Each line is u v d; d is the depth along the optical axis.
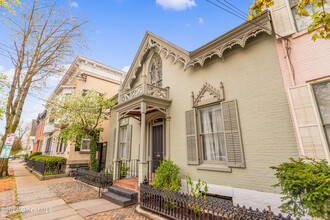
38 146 27.73
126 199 5.79
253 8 3.67
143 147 6.80
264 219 2.86
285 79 4.83
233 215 3.19
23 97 12.44
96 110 11.86
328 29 3.07
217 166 5.87
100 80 17.42
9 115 11.78
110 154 11.96
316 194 2.46
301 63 4.59
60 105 11.87
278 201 4.42
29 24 11.08
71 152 13.39
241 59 5.96
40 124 28.98
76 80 16.14
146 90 7.43
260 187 4.81
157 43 8.83
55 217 4.75
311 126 4.05
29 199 6.54
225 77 6.29
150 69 10.27
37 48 11.79
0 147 11.46
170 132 7.82
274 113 4.91
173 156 7.43
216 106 6.53
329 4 4.59
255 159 5.05
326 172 2.78
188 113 7.21
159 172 6.11
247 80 5.67
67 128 11.42
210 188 5.85
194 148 6.66
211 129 6.55
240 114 5.63
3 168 12.30
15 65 11.22
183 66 7.98
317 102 4.26
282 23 4.98
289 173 2.84
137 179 8.00
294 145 4.44
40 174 11.93
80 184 9.36
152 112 9.06
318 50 4.38
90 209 5.34
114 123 12.29
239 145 5.39
